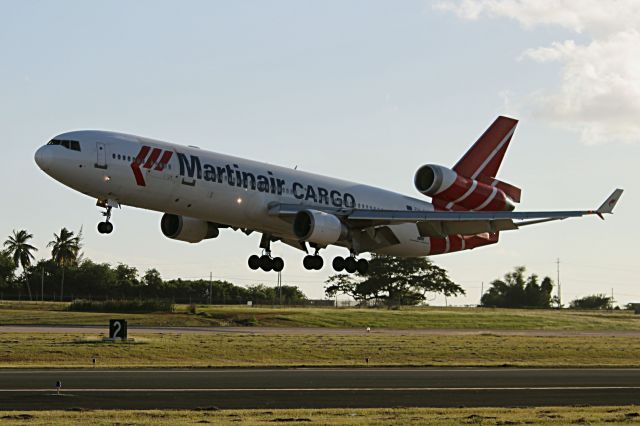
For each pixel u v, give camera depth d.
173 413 51.50
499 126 125.31
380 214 106.44
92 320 159.75
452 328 180.88
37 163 86.75
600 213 106.50
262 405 57.75
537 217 107.06
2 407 54.16
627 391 70.88
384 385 70.94
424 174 119.69
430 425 48.62
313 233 99.50
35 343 101.25
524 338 139.62
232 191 98.00
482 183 123.31
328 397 62.44
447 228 112.75
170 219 106.12
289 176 105.75
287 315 182.00
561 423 50.09
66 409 53.66
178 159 93.81
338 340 120.38
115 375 74.00
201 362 90.62
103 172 88.44
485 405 60.28
